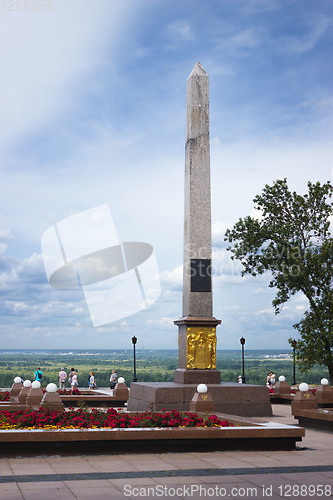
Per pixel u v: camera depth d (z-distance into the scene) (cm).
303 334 3534
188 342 2475
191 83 2631
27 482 1057
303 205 3575
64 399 3034
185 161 2655
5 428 1426
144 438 1382
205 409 1767
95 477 1102
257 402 2381
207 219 2570
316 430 1991
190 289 2520
